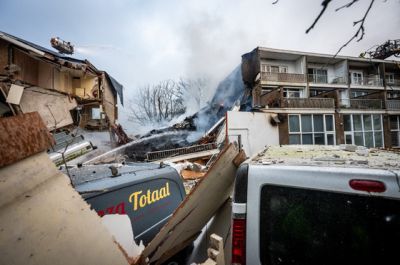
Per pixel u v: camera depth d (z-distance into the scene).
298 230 1.23
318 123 14.52
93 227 0.99
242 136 11.56
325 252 1.16
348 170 1.17
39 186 0.88
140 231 2.18
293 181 1.27
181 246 2.18
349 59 20.17
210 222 2.63
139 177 2.45
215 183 1.87
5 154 0.77
